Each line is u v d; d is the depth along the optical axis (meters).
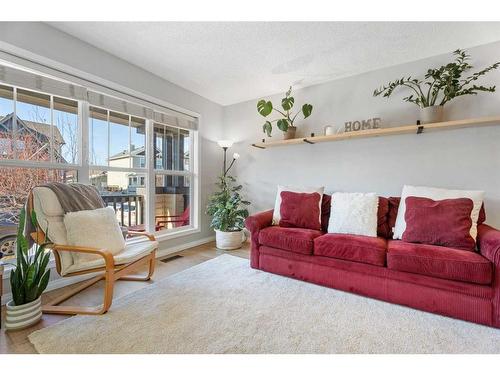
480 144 2.38
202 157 3.81
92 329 1.54
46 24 2.07
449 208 1.99
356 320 1.67
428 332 1.54
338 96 3.14
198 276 2.42
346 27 2.11
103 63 2.49
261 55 2.59
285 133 3.30
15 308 1.51
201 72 2.98
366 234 2.31
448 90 2.32
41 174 2.21
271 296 2.00
